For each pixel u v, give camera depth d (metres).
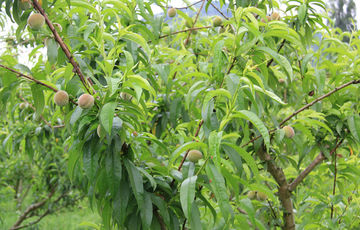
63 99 1.28
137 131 1.48
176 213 1.41
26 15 1.36
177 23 2.92
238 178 1.23
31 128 2.42
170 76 1.91
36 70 1.72
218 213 1.49
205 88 1.41
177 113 2.06
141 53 1.80
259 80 1.23
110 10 1.44
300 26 1.95
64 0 1.57
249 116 1.10
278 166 2.03
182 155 1.48
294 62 2.45
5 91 1.28
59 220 6.09
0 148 2.77
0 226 5.10
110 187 1.21
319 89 1.75
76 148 1.27
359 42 1.99
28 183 5.30
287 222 2.02
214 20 1.93
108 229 1.40
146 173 1.26
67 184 4.30
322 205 1.91
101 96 1.25
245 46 1.39
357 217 1.97
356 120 1.75
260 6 1.96
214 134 1.06
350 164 2.00
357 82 1.70
